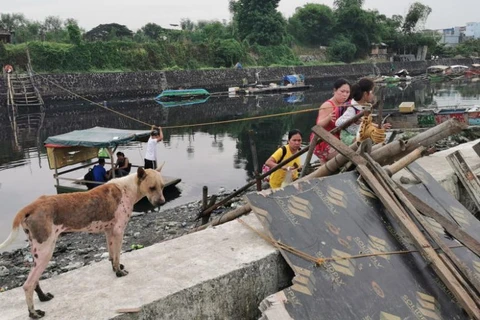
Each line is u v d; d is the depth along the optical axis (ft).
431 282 12.53
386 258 12.80
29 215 10.03
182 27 265.34
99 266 12.37
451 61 289.74
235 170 61.05
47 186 53.88
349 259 12.37
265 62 215.72
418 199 14.78
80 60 149.38
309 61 239.09
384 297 11.64
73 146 54.24
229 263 12.25
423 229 13.70
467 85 191.72
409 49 293.64
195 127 100.94
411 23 293.43
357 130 20.38
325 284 11.50
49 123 104.27
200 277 11.54
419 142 15.84
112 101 144.87
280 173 21.66
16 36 164.76
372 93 20.20
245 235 13.99
